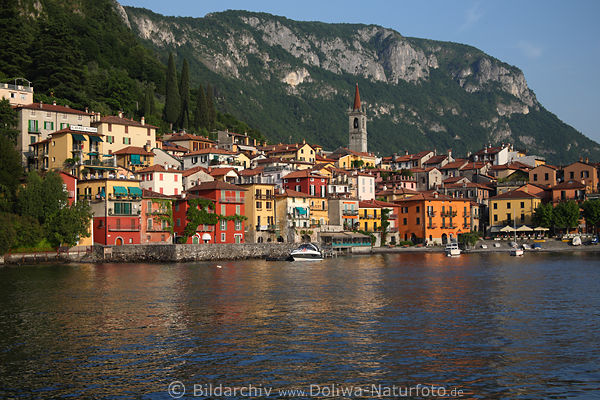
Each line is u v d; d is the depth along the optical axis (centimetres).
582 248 16550
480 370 4006
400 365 4116
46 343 4728
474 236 17588
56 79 19775
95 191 13162
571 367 4053
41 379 3859
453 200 18950
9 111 15700
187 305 6431
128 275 9481
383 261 13012
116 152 16688
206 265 11594
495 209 19462
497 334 4975
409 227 18638
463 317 5719
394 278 9125
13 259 11706
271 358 4281
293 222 15338
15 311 6088
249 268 10938
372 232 17450
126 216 13012
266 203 15125
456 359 4247
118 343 4712
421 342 4712
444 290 7650
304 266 11506
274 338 4853
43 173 13862
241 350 4488
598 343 4656
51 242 12425
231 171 17225
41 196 12412
